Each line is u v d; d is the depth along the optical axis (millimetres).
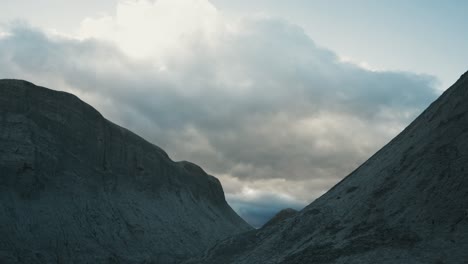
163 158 139875
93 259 79312
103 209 95875
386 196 57438
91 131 106688
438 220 46312
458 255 39656
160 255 96312
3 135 83000
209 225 134375
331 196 71875
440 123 61750
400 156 64688
